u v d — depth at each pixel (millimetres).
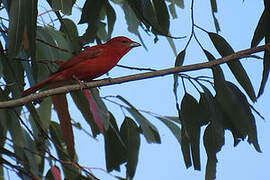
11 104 8852
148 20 10633
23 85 10188
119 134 11648
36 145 10375
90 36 10844
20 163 10164
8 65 10016
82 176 10719
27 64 10391
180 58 9938
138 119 11758
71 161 10398
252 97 9930
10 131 9891
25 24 8648
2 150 10164
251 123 10023
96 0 10586
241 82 9938
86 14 10625
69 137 10453
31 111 9805
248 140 9992
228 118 10469
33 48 8672
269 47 9742
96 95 10773
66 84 11641
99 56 11617
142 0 9875
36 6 8688
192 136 10258
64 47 11820
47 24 12094
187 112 10266
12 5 8625
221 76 9750
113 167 11695
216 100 10070
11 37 8562
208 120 10312
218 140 10125
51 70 11617
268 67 9992
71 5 9367
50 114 11797
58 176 9906
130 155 11508
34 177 9984
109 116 11289
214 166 10102
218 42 9969
